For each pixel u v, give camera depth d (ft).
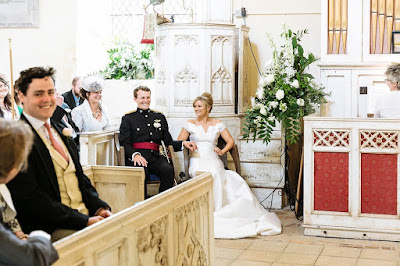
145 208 9.09
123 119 19.24
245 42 23.47
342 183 17.94
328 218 18.08
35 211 8.77
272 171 21.98
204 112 20.56
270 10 24.22
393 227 17.57
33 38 27.02
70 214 9.02
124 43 28.14
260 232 18.44
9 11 27.02
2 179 6.48
